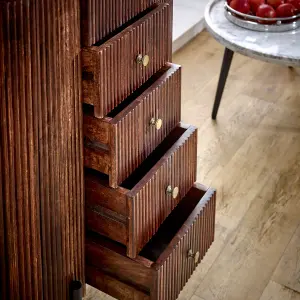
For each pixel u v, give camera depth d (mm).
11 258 1321
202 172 2217
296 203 2088
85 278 1618
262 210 2051
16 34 1123
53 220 1393
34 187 1301
